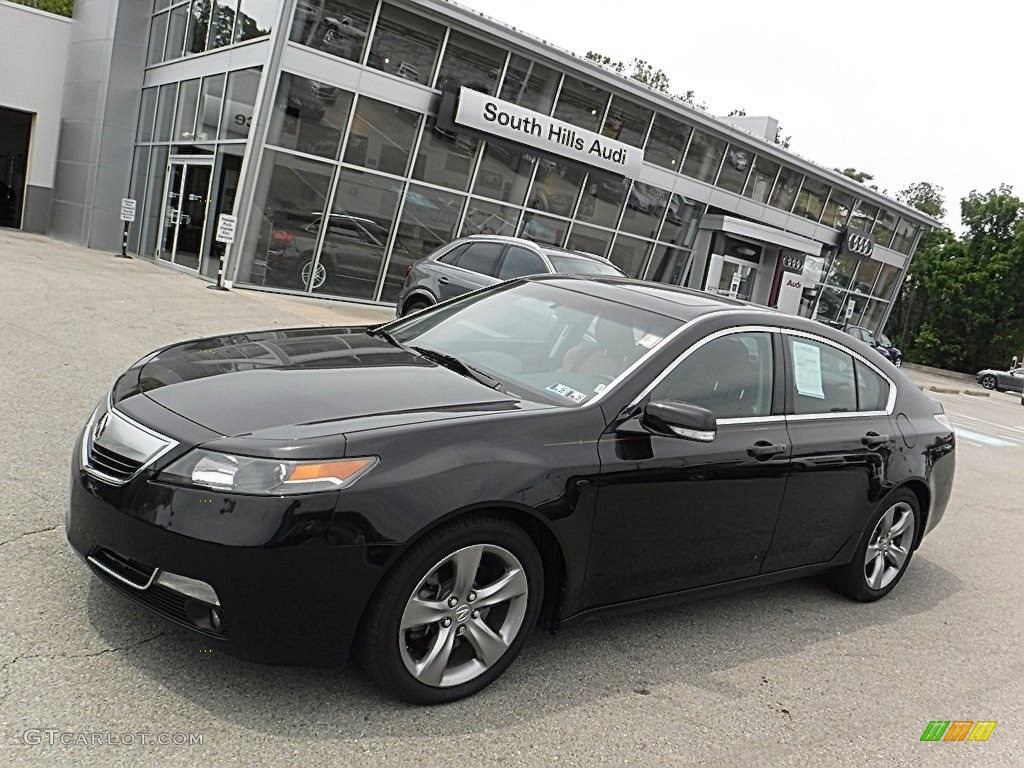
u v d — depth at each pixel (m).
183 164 18.69
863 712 3.69
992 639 4.80
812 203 28.16
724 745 3.22
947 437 5.25
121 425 3.02
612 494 3.37
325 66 16.11
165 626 3.23
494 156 19.11
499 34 17.83
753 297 27.34
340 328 4.56
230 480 2.72
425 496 2.86
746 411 3.98
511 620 3.24
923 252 47.75
